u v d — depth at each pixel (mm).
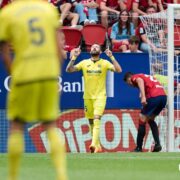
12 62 21438
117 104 45219
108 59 45500
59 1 51719
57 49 20984
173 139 45281
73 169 29047
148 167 30016
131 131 45438
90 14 51656
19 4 20469
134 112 45469
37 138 44250
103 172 27672
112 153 39500
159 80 45625
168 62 45594
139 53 45688
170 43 45562
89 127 44688
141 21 49125
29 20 20203
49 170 28484
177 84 46250
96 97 42844
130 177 25641
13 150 20172
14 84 20125
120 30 50125
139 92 45219
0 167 30234
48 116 20281
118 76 45188
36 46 20094
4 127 44344
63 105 44812
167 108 45438
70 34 48469
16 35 20156
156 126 43250
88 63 43062
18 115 20297
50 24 20375
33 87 19984
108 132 45156
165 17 47125
